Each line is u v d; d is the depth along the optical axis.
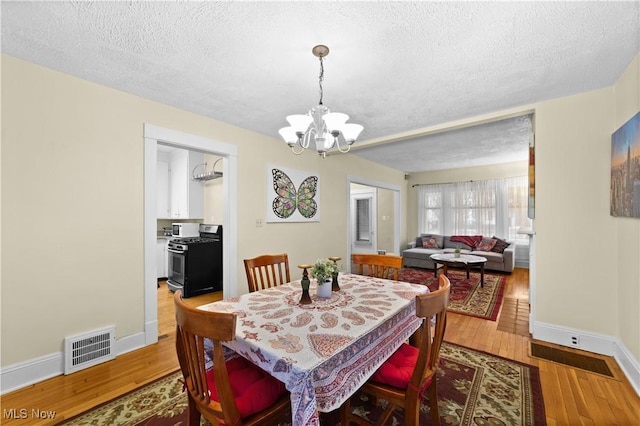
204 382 1.13
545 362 2.23
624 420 1.61
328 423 1.61
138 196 2.47
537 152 2.61
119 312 2.36
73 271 2.12
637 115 1.76
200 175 4.92
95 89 2.22
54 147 2.03
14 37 1.64
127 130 2.39
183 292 4.14
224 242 3.18
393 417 1.65
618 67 1.98
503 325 3.01
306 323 1.40
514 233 6.14
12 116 1.87
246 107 2.69
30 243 1.94
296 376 1.02
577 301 2.44
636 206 1.81
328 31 1.58
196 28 1.55
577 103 2.42
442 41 1.67
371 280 2.27
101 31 1.58
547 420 1.61
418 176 7.40
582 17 1.46
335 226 4.71
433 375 1.40
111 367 2.18
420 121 3.07
